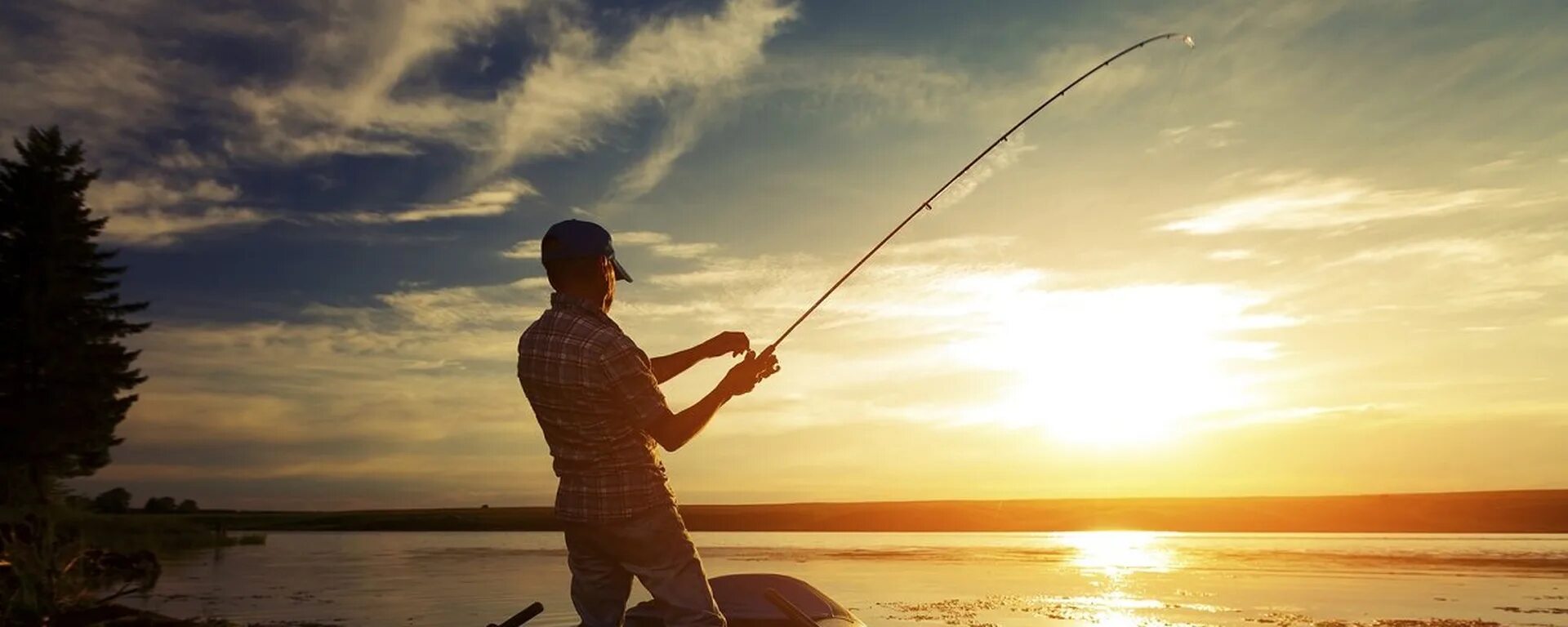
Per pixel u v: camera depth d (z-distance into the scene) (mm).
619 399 3111
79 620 11484
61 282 39875
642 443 3203
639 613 3779
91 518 38562
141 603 18781
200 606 18438
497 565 33438
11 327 38844
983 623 15742
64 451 38844
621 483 3139
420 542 62188
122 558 13039
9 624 10867
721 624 3211
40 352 39031
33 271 39969
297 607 18516
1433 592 21000
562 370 3115
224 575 28125
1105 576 25781
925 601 19031
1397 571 27844
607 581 3305
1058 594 20469
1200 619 16375
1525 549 43562
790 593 4551
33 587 11188
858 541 59031
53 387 38781
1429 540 56531
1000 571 27984
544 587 22969
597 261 3258
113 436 40594
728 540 63062
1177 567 29984
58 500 37156
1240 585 23016
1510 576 25547
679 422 3127
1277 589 21922
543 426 3230
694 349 3881
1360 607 17938
